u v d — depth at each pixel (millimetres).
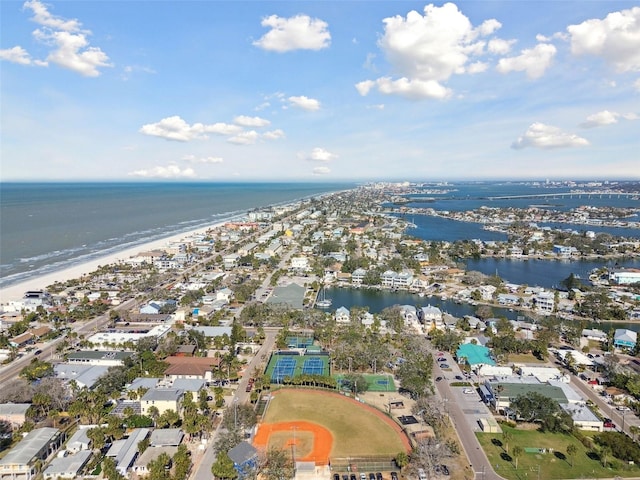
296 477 109875
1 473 106125
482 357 183625
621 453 119500
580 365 181750
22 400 143500
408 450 122625
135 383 155750
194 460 116750
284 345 199625
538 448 125188
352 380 158750
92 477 108750
